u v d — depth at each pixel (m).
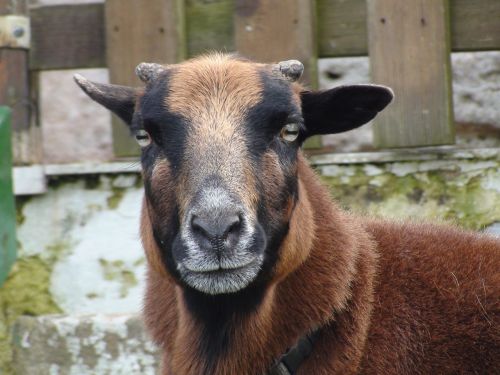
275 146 8.26
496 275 9.46
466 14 12.80
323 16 12.98
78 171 13.09
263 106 8.27
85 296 13.25
